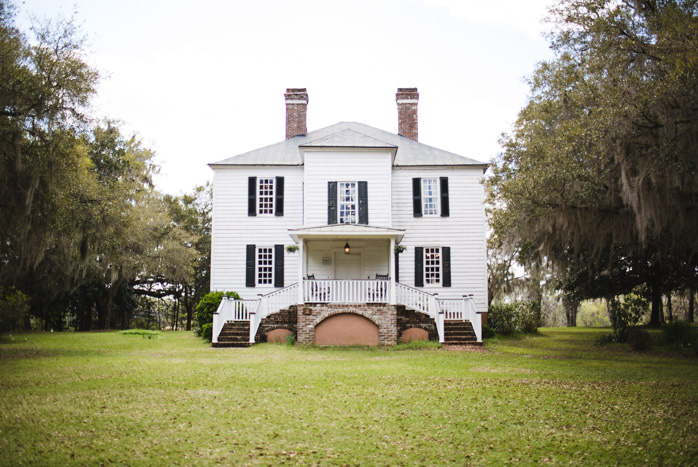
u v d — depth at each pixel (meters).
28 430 6.25
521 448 5.89
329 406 7.77
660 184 12.73
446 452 5.74
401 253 22.20
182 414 7.14
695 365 12.73
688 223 13.94
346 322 17.28
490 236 30.27
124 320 35.81
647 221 12.95
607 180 14.15
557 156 14.12
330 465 5.30
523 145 17.30
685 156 11.77
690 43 10.62
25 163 14.28
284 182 22.83
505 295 29.88
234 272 22.30
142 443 5.86
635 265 22.33
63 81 14.08
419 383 9.70
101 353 14.85
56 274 25.75
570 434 6.41
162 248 31.55
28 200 14.15
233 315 19.03
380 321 17.22
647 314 31.41
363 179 20.64
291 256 22.28
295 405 7.80
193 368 11.52
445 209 22.47
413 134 25.88
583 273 22.95
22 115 13.77
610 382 9.93
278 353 15.14
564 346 17.94
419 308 18.50
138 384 9.34
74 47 14.58
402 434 6.38
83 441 5.88
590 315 60.16
